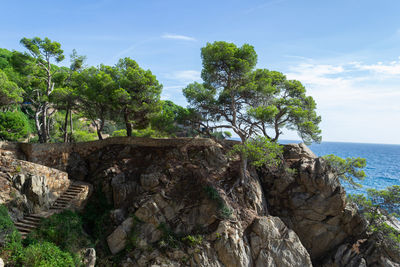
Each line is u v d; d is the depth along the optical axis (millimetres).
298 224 27781
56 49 34219
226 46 31453
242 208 25250
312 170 28453
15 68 33969
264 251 22219
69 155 28453
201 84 35469
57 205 22484
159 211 23344
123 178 26234
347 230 27172
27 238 16812
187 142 30156
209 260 20734
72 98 30750
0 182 19188
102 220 23234
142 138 31500
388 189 29172
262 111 28594
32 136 47000
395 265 23875
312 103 35469
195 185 25375
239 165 29516
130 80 30672
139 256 20734
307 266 21797
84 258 18047
